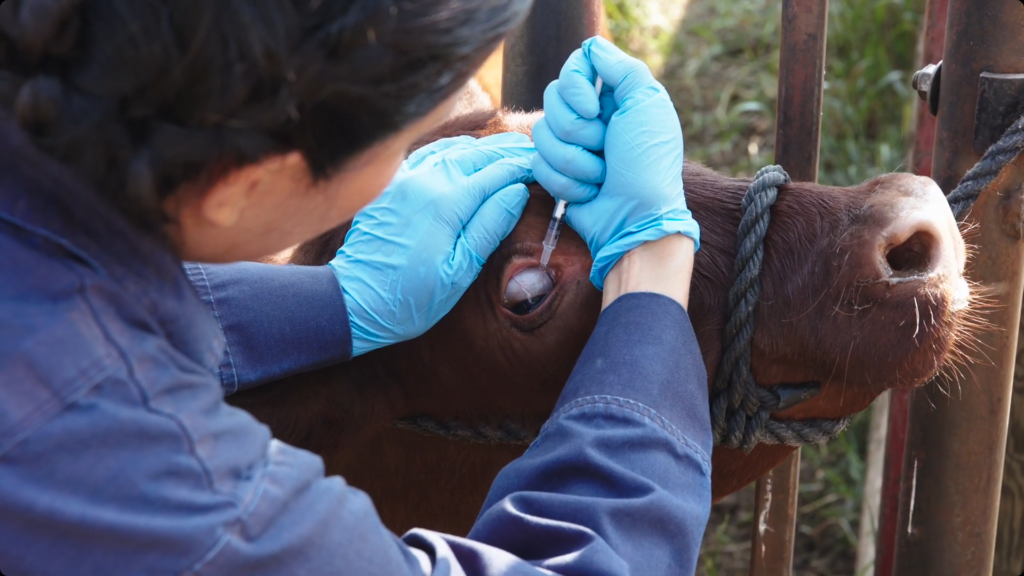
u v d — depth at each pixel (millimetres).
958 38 1945
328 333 1679
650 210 1578
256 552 999
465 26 986
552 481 1326
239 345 1629
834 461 4023
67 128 907
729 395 1736
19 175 946
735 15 5582
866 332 1637
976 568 2236
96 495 932
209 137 940
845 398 1772
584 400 1363
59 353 924
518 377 1843
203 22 878
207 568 971
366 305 1698
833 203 1731
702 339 1736
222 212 1027
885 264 1631
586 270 1738
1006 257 2004
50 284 939
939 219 1630
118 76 894
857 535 3713
